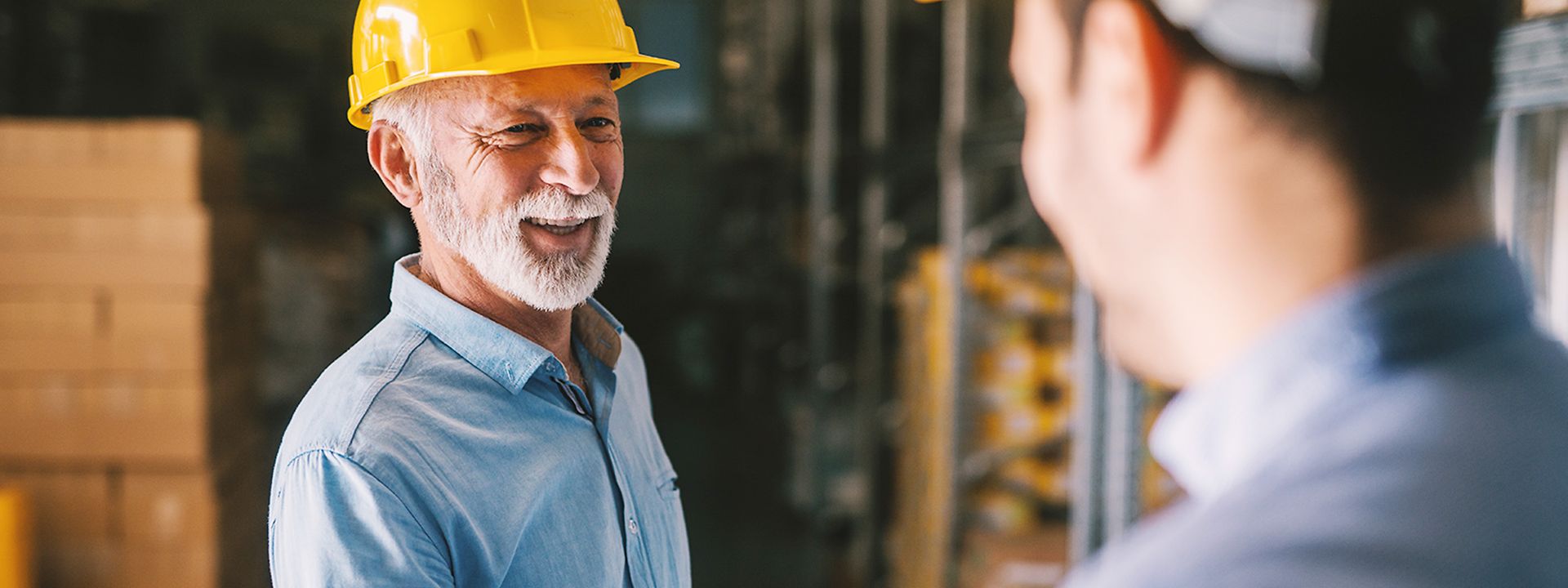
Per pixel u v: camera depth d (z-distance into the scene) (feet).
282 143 23.12
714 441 22.59
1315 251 1.09
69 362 9.78
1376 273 1.07
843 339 18.07
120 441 9.86
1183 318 1.22
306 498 3.39
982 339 10.17
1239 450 1.17
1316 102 1.05
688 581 4.60
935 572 10.84
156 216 9.85
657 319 35.14
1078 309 6.98
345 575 3.29
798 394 18.88
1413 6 1.03
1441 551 0.90
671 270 37.88
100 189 9.77
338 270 18.34
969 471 10.25
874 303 14.78
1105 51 1.19
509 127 3.78
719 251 33.86
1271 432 1.12
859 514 15.69
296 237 19.22
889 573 14.12
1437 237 1.08
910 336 12.42
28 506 9.44
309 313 16.98
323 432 3.43
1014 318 10.14
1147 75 1.14
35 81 17.24
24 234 9.68
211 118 22.40
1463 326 1.06
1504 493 0.95
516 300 4.02
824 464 16.37
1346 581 0.89
